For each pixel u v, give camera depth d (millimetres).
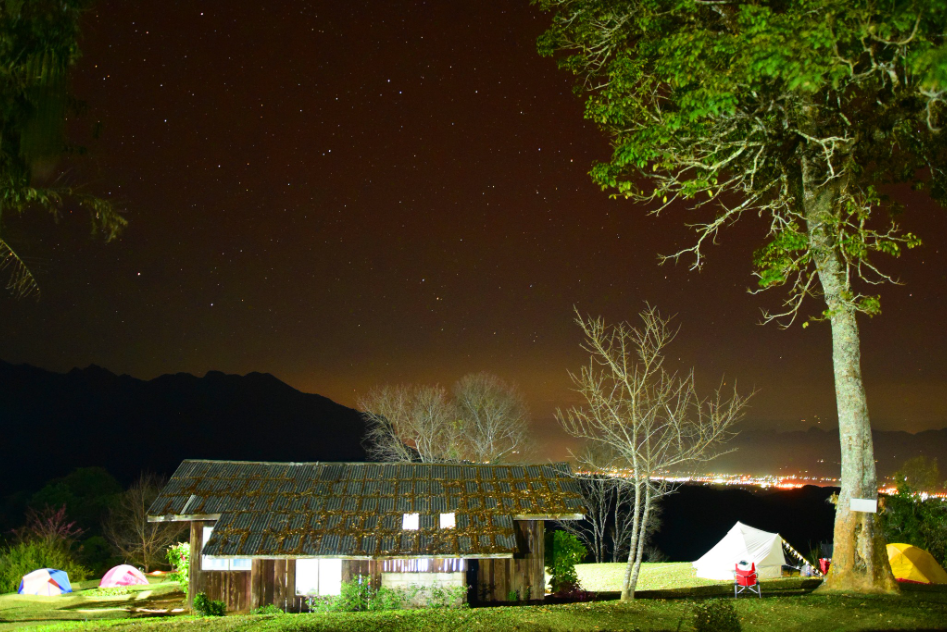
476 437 41438
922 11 9266
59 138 9336
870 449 13938
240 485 19234
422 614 12609
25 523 51438
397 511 18312
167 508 18000
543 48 15750
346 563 17422
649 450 16578
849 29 9898
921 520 28250
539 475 20062
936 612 11664
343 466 20531
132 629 12320
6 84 9078
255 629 11484
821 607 12039
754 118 13234
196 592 17625
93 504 49344
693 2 12188
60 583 24719
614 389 16953
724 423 16547
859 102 13570
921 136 13469
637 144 13258
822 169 14242
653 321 16906
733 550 29406
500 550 16938
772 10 12039
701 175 13930
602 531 38031
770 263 14383
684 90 12625
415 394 41062
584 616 12109
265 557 16562
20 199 9477
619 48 15172
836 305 14102
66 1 9133
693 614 11922
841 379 14164
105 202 9844
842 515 13977
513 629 11375
